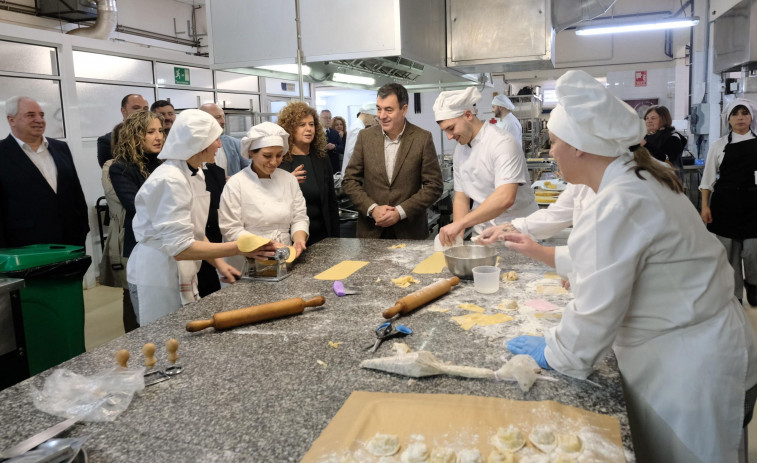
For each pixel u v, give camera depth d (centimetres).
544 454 80
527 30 355
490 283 160
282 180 231
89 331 379
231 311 141
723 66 626
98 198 510
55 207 317
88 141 504
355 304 156
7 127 434
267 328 140
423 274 186
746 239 349
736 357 104
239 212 220
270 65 287
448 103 234
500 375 106
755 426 228
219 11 286
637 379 111
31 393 107
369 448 83
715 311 105
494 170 232
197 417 96
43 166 323
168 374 113
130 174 245
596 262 101
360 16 265
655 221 99
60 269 230
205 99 654
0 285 183
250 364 118
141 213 194
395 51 264
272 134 212
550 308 145
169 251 178
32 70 450
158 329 141
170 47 759
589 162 110
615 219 100
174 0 756
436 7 343
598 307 100
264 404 100
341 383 107
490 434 86
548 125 113
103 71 517
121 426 94
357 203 281
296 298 150
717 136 670
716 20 647
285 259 188
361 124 482
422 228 288
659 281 104
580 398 98
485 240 183
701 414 105
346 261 210
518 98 743
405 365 108
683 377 105
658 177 104
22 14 530
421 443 84
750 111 335
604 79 1142
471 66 383
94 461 84
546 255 139
